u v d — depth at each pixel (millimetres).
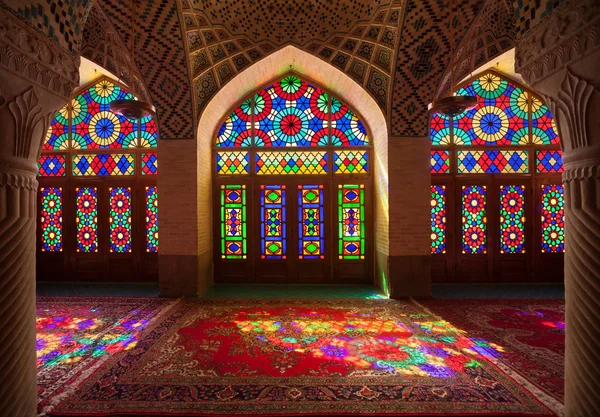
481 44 4359
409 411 2086
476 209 5574
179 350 2979
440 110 3479
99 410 2100
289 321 3729
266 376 2520
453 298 4668
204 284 5160
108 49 4336
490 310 4109
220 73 4789
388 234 4781
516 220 5574
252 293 5020
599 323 1184
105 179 5688
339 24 4496
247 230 5684
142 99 4699
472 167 5578
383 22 4238
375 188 5492
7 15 1222
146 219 5672
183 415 2055
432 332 3389
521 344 3096
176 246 4801
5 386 1271
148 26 4035
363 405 2148
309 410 2098
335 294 4953
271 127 5672
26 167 1371
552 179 5555
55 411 2092
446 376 2512
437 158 5590
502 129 5578
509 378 2480
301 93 5672
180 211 4805
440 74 4488
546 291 5035
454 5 3875
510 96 5578
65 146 5734
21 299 1342
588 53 1169
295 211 5668
